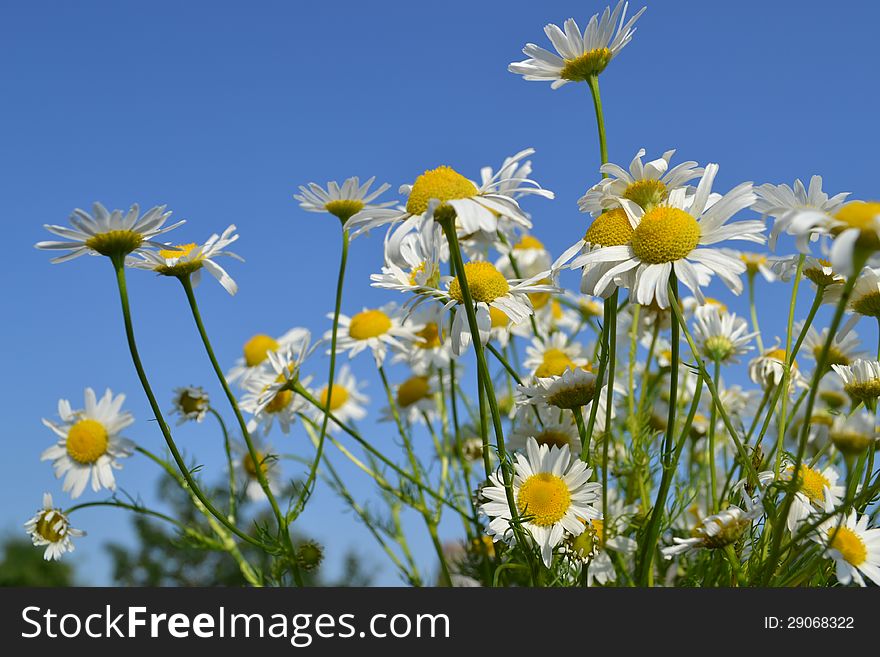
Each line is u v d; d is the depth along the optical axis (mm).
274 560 365
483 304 322
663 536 357
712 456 328
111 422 384
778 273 325
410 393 450
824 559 301
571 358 405
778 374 354
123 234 306
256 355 467
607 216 305
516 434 346
